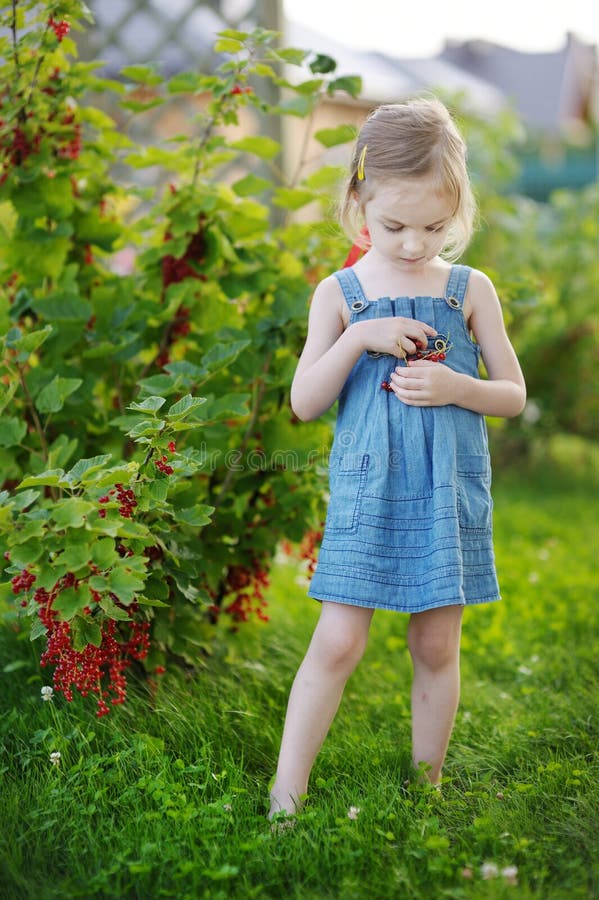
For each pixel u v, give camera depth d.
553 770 2.04
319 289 2.01
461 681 2.68
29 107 2.52
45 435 2.51
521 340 5.89
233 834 1.79
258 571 2.62
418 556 1.85
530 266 5.93
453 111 2.33
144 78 2.62
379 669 2.79
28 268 2.54
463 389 1.89
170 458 1.92
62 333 2.49
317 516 2.61
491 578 1.93
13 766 2.02
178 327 2.65
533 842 1.77
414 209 1.81
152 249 2.61
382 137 1.85
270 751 2.20
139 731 2.18
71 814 1.85
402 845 1.77
